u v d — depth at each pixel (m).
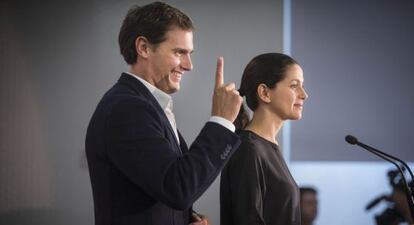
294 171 6.51
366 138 6.61
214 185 6.25
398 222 6.18
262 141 3.20
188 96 6.27
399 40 6.68
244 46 6.39
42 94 6.06
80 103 6.12
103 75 6.17
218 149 2.37
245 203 3.00
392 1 6.68
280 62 3.26
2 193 5.91
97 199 2.50
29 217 5.95
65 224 6.00
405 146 6.63
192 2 6.36
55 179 6.02
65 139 6.07
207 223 2.69
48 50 6.10
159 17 2.58
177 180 2.26
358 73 6.63
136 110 2.38
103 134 2.39
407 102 6.66
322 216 6.50
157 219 2.44
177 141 2.63
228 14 6.40
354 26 6.64
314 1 6.59
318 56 6.59
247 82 3.32
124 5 6.24
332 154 6.56
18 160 5.97
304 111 6.55
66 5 6.16
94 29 6.19
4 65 6.00
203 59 6.32
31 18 6.09
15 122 5.99
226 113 2.46
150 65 2.61
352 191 6.53
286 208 3.10
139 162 2.29
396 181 6.25
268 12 6.46
